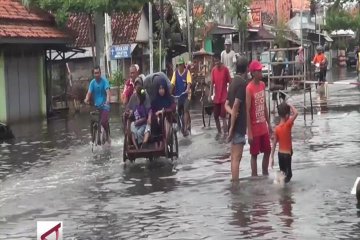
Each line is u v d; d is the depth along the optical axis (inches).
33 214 424.5
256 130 497.0
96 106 745.0
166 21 1795.0
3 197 482.6
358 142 671.1
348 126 808.3
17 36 1094.4
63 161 646.5
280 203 417.7
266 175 508.1
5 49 1115.3
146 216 404.5
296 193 443.5
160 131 616.4
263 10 2952.8
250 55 2377.0
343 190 448.8
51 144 789.9
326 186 462.6
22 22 1170.6
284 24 2372.0
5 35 1063.0
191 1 1787.6
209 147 689.6
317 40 3046.3
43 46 1245.1
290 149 478.9
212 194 454.6
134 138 610.2
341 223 368.5
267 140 504.4
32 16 1215.6
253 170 505.7
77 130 946.1
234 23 2301.9
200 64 1616.6
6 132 856.3
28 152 725.3
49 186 519.2
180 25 1884.8
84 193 484.1
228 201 430.9
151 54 1493.6
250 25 2268.7
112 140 788.0
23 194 490.6
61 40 1238.3
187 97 788.6
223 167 564.4
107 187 502.9
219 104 789.9
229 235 352.5
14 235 374.9
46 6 1270.9
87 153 693.3
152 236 359.6
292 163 557.9
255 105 492.4
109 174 559.5
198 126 903.7
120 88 1409.9
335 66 3671.3
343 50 3686.0
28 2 1221.7
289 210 399.5
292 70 1231.5
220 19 2165.4
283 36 2278.5
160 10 1636.3
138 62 1800.0
